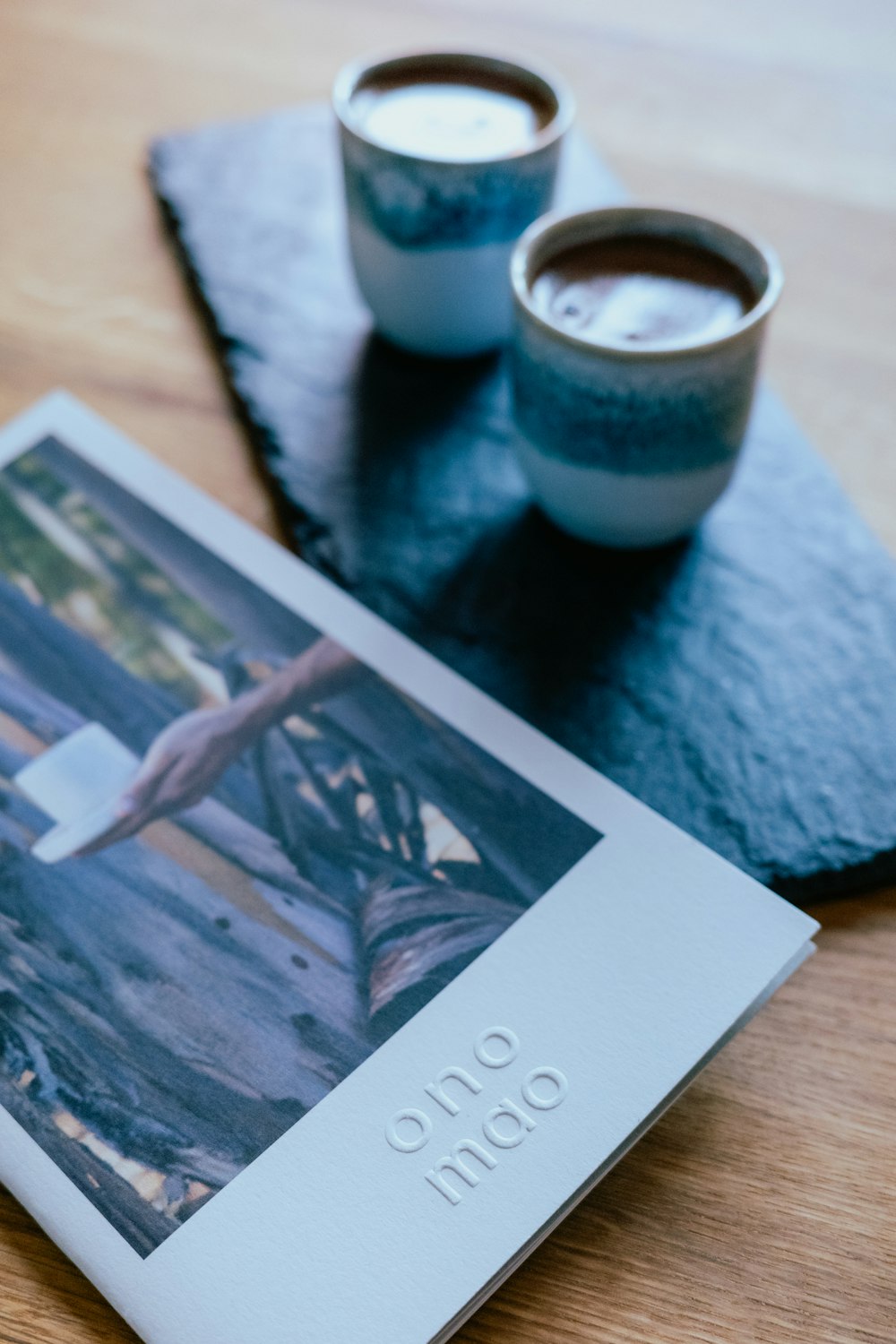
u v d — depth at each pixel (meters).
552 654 0.50
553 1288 0.36
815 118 0.71
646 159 0.69
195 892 0.43
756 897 0.42
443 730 0.47
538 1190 0.36
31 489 0.55
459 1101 0.38
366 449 0.57
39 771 0.47
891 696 0.49
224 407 0.60
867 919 0.44
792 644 0.50
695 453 0.48
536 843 0.44
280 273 0.65
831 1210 0.38
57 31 0.77
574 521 0.52
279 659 0.50
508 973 0.41
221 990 0.41
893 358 0.60
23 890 0.43
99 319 0.63
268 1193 0.37
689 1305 0.36
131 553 0.53
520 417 0.49
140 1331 0.35
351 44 0.76
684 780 0.46
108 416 0.59
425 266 0.55
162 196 0.68
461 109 0.57
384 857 0.44
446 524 0.55
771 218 0.66
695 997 0.40
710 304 0.49
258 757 0.47
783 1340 0.35
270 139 0.71
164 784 0.46
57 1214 0.37
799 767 0.47
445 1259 0.35
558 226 0.50
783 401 0.59
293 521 0.55
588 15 0.77
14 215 0.68
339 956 0.41
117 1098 0.39
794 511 0.55
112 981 0.41
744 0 0.78
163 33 0.77
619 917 0.42
